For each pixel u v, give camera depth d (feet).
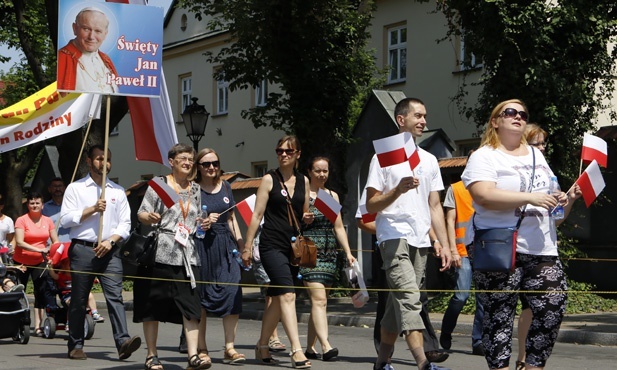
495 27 61.00
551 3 61.00
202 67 124.67
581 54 62.18
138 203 110.52
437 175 27.07
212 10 73.00
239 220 89.10
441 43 90.58
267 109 74.28
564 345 43.88
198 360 30.55
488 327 21.52
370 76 78.07
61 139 78.69
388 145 24.22
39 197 46.14
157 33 36.86
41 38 122.72
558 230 66.18
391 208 26.40
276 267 31.96
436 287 67.97
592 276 68.28
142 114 47.73
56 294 45.70
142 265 30.45
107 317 62.49
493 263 20.88
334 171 74.43
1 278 43.16
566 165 62.95
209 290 32.78
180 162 31.48
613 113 66.90
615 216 67.15
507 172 21.36
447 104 89.92
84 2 36.04
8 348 40.32
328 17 72.02
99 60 36.17
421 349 25.71
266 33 71.26
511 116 21.44
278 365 33.17
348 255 32.37
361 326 54.95
